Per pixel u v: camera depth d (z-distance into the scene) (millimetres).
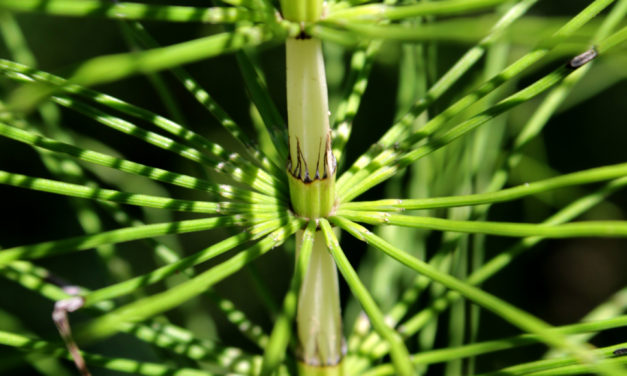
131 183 336
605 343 485
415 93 299
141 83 490
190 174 490
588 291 537
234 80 498
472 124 220
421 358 227
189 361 280
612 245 534
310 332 249
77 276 508
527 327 179
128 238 202
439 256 279
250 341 525
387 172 225
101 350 502
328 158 219
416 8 180
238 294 530
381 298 288
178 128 223
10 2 167
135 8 179
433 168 297
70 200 281
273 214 222
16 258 193
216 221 215
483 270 259
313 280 240
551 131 485
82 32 493
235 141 498
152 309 178
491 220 411
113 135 502
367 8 198
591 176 189
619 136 482
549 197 355
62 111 489
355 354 264
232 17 188
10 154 506
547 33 164
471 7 174
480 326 442
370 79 479
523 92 215
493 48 286
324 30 182
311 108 213
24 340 225
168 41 475
